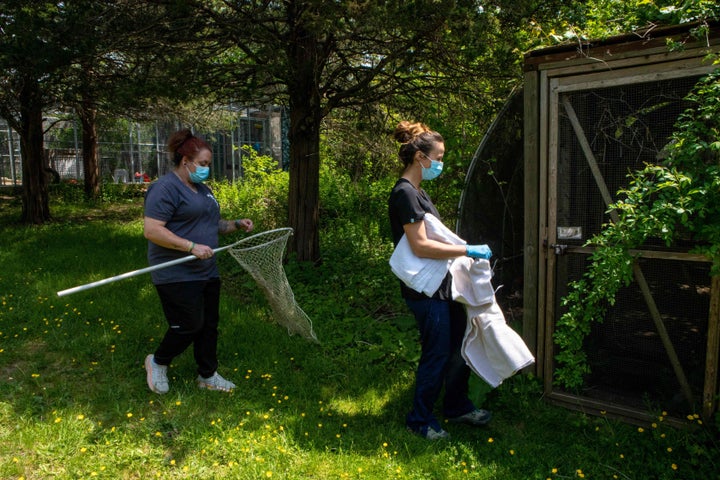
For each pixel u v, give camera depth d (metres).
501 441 3.28
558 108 3.55
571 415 3.57
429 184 5.91
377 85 6.42
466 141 5.91
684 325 3.26
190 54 6.19
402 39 5.71
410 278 3.11
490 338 3.18
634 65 3.23
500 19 5.24
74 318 5.11
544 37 5.15
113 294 5.77
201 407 3.53
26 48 5.77
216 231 3.72
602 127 3.43
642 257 3.31
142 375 3.99
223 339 4.68
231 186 13.33
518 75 5.57
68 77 7.12
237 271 7.04
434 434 3.26
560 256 3.66
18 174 19.16
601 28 4.23
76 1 5.85
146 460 2.97
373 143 8.34
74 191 15.92
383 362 4.34
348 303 5.82
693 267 3.17
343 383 4.02
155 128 22.06
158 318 5.12
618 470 2.96
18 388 3.70
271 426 3.29
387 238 9.05
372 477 2.87
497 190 4.60
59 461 2.95
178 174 3.54
